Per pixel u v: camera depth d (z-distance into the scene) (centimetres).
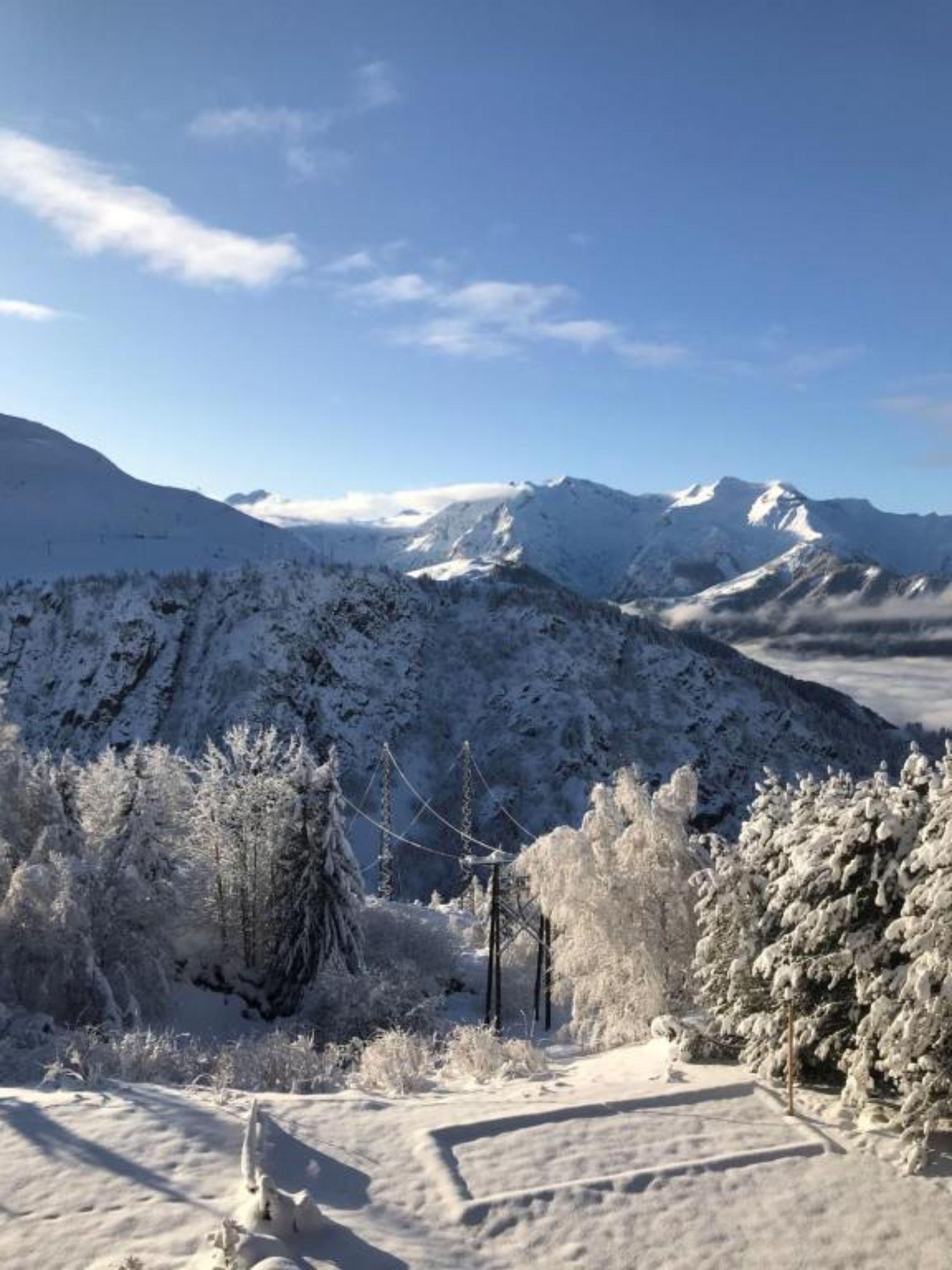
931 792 1592
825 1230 1287
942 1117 1502
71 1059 2016
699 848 2942
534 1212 1307
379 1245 1194
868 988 1614
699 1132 1562
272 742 4959
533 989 4381
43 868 3428
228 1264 1064
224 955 4678
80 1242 1176
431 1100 1711
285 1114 1585
